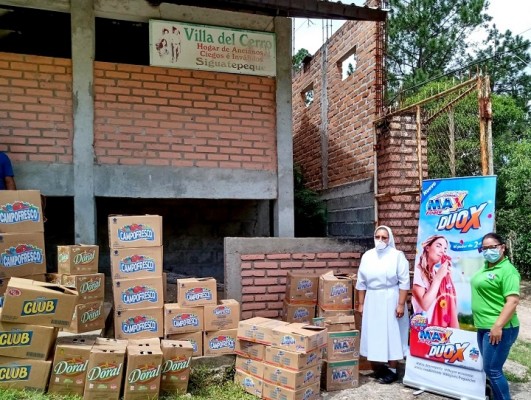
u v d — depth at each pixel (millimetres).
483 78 4965
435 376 4949
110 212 8094
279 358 4465
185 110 6531
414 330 5203
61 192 5988
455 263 5004
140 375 4090
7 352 3957
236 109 6773
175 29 6445
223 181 6645
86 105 6113
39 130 5957
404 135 6488
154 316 4965
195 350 4996
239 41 6730
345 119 8086
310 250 6340
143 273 4977
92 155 6113
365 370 5652
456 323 4910
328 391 4941
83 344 4227
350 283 5637
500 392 4309
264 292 6117
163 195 6363
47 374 4027
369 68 7238
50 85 6023
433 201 5316
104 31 7805
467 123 7457
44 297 4051
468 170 7488
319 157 9289
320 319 5059
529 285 13641
